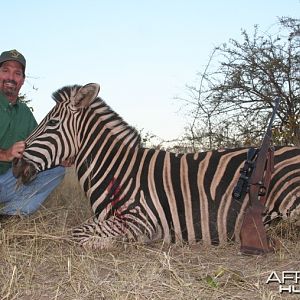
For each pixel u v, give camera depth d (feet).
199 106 14.39
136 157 8.15
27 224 8.14
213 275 6.29
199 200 7.77
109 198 7.98
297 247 7.22
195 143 13.85
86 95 8.26
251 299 5.56
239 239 7.65
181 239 7.79
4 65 9.27
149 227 7.74
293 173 7.68
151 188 7.89
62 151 8.31
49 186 8.99
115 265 6.35
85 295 5.63
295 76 15.92
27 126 9.61
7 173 8.92
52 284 6.00
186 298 5.50
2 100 9.24
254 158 7.39
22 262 6.66
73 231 7.72
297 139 13.09
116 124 8.39
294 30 16.22
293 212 7.57
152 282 5.85
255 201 7.12
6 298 5.54
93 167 8.21
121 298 5.39
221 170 7.89
